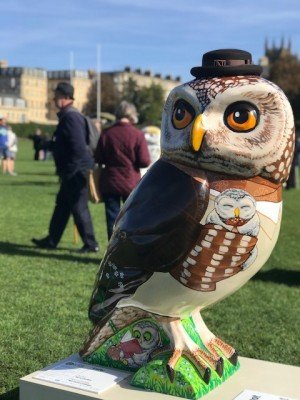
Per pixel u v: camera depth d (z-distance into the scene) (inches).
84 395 74.3
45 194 415.2
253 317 143.4
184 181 72.9
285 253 234.2
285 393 77.1
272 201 73.8
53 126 2038.6
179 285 73.8
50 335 123.8
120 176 191.3
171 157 74.8
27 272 178.9
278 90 72.0
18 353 113.5
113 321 79.8
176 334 76.8
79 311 141.0
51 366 82.8
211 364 77.4
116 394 74.5
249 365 86.3
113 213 194.9
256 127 70.8
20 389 78.3
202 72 74.5
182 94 73.6
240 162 71.0
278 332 132.9
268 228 74.0
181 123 73.7
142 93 2102.6
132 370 80.4
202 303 76.5
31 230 264.2
